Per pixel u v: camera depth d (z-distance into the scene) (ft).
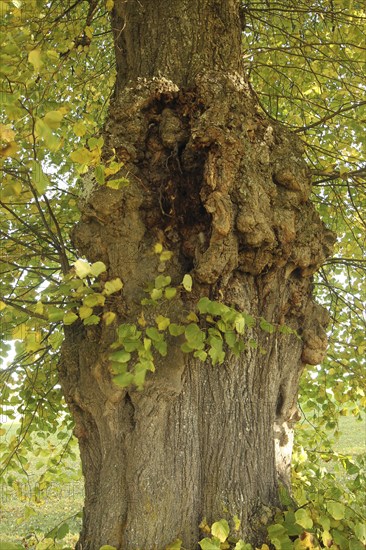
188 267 9.59
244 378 9.61
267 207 9.42
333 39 16.93
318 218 10.56
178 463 8.89
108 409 9.03
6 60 7.47
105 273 9.45
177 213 9.66
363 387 15.42
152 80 10.18
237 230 9.09
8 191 8.50
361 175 14.06
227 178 9.05
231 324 8.46
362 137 17.70
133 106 9.96
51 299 12.02
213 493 9.06
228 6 11.31
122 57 11.62
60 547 9.07
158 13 11.23
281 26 18.35
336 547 8.48
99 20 19.67
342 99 17.93
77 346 9.87
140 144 9.93
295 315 10.32
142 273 9.38
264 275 9.75
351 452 29.19
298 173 10.01
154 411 8.84
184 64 10.78
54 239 12.49
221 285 9.18
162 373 8.80
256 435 9.57
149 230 9.71
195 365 9.35
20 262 15.07
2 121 13.97
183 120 9.93
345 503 9.91
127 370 8.71
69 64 16.84
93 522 8.89
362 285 18.42
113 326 9.14
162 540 8.50
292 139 10.61
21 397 14.66
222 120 9.39
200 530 8.79
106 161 9.14
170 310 9.05
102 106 19.33
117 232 9.45
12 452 13.92
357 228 18.16
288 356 10.21
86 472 9.45
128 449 8.84
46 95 16.05
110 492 8.82
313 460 14.57
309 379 16.79
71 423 14.97
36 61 6.29
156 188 9.75
